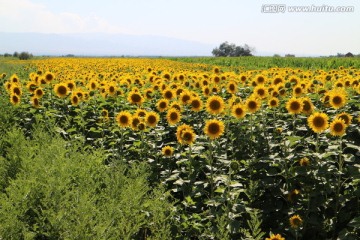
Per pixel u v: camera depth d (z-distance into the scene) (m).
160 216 4.71
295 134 7.33
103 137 8.69
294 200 5.75
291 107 7.05
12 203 4.45
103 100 10.51
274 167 6.21
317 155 5.73
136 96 9.36
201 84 11.61
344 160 5.84
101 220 4.19
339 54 63.03
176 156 6.83
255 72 18.44
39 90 9.91
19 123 9.66
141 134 7.85
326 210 5.77
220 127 6.11
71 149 6.58
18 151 6.32
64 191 4.71
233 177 6.19
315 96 9.30
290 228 5.30
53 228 4.04
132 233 4.37
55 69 23.47
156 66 29.44
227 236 4.62
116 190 5.13
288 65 37.28
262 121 8.02
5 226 3.94
